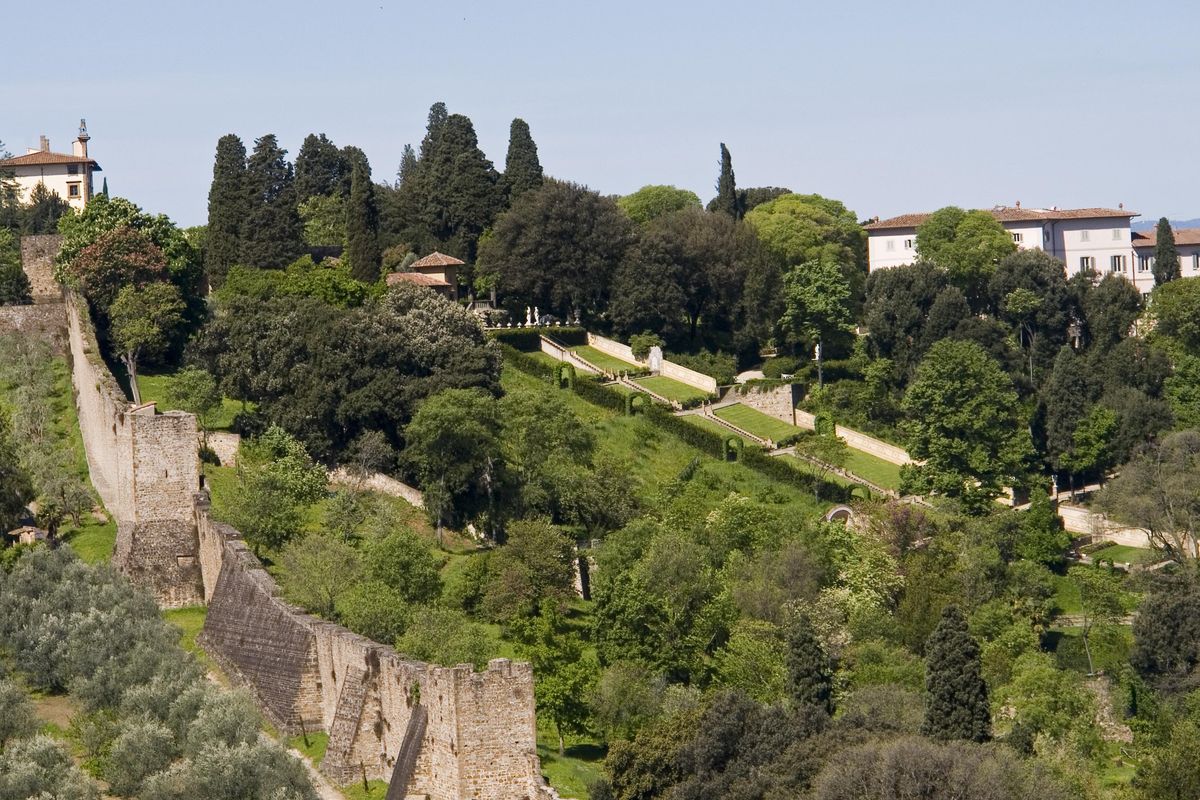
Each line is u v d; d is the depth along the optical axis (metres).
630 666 169.75
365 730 141.62
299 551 174.38
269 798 129.12
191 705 144.12
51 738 142.00
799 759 142.62
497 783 131.75
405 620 163.38
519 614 181.38
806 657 173.38
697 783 141.88
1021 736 163.88
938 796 137.25
